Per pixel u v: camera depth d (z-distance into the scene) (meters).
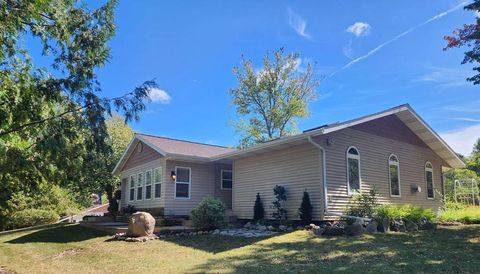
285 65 31.03
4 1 5.92
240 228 14.25
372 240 10.40
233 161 17.16
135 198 20.52
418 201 17.42
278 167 14.77
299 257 8.62
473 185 25.42
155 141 19.48
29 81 6.12
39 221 21.97
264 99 31.67
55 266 9.34
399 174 16.58
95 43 7.54
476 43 15.16
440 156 20.08
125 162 22.33
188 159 17.55
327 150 13.41
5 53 6.24
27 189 6.75
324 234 11.44
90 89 7.15
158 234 13.15
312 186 13.30
